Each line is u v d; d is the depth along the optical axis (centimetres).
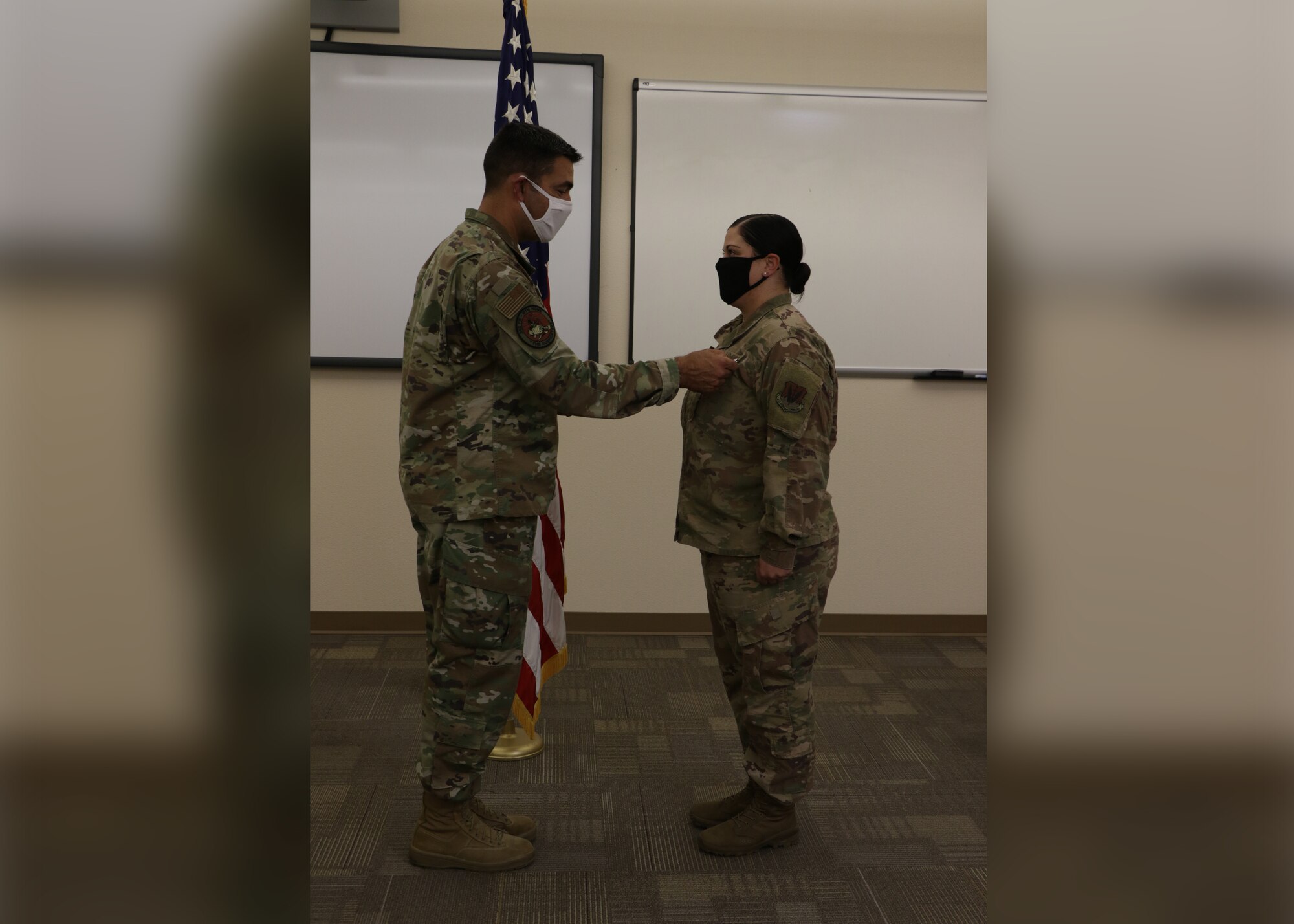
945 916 181
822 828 217
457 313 179
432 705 192
